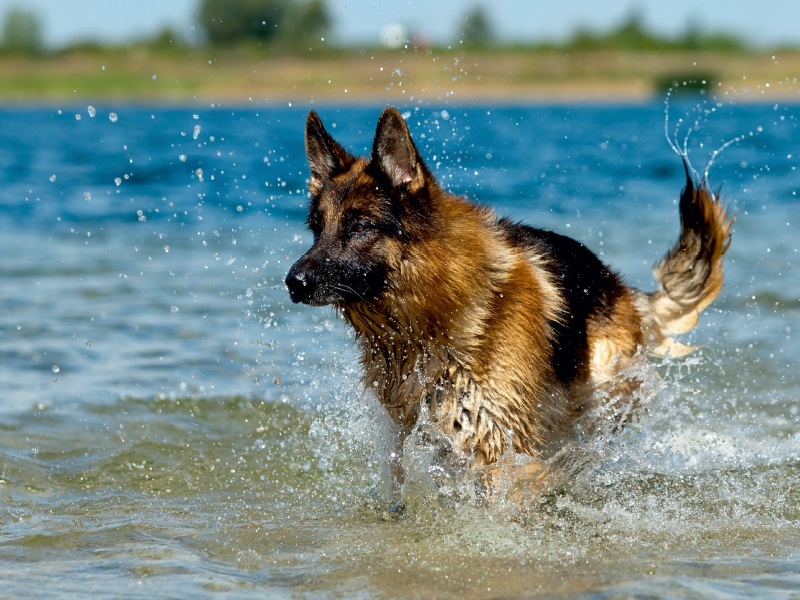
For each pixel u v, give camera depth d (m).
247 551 6.17
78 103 94.31
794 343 11.37
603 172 28.64
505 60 101.00
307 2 111.38
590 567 5.84
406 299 6.88
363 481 7.86
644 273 14.45
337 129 40.84
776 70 92.62
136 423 8.88
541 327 7.25
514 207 21.38
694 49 105.62
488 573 5.77
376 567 5.89
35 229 19.03
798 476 7.64
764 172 28.83
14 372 10.12
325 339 11.59
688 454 8.20
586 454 7.77
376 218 6.82
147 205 22.02
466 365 6.96
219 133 45.84
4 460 7.79
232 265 15.61
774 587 5.38
